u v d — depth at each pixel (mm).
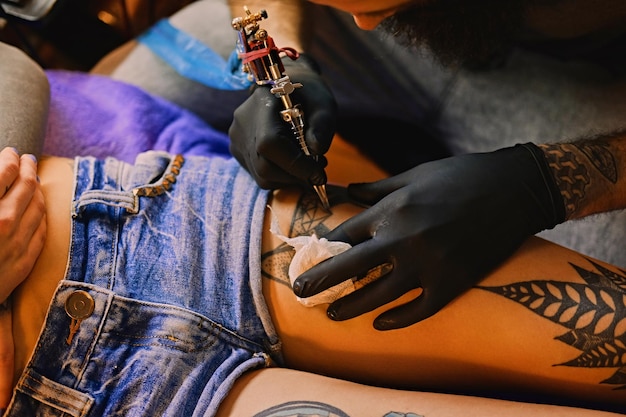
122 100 1309
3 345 748
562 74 1240
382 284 775
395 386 866
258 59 802
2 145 849
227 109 1374
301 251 776
